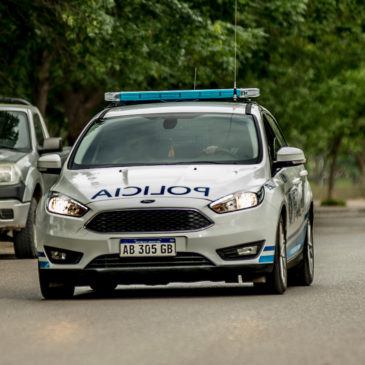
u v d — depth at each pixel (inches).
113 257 863.1
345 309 790.5
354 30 2763.3
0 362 568.1
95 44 1998.0
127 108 1024.9
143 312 775.7
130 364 555.8
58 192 899.4
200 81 2453.2
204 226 859.4
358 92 3892.7
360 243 1855.3
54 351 601.6
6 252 1630.2
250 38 2320.4
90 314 772.0
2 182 1440.7
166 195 864.3
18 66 2465.6
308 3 2605.8
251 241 865.5
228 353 587.8
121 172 915.4
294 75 3090.6
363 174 7106.3
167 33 2075.5
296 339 639.1
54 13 2026.3
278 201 895.7
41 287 898.1
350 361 561.3
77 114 2992.1
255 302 836.0
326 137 4507.9
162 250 856.3
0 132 1508.4
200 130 971.3
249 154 941.8
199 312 770.2
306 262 1029.8
